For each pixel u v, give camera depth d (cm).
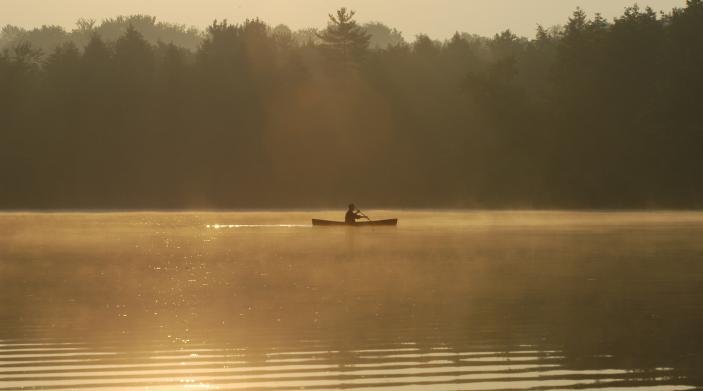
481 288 7069
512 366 4266
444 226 17438
